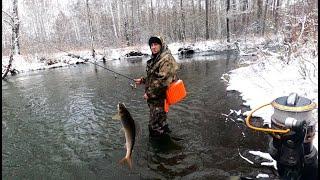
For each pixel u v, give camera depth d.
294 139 3.48
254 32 36.09
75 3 55.12
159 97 6.38
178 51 32.91
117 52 31.95
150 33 45.84
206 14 43.34
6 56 26.27
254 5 42.03
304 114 3.45
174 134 6.61
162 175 4.99
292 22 11.21
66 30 55.28
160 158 5.56
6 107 10.54
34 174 5.43
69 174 5.34
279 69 11.05
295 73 9.80
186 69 17.31
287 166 3.62
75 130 7.57
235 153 5.56
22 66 22.72
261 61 12.14
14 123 8.51
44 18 57.47
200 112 8.09
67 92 12.59
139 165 5.37
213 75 14.21
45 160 5.96
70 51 31.67
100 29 48.75
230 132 6.57
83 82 14.95
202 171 5.00
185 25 46.94
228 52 30.19
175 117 7.75
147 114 8.34
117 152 6.05
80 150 6.30
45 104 10.67
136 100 10.09
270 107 7.55
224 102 8.94
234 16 42.88
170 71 6.18
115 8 50.69
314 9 10.23
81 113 9.11
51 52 26.00
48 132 7.57
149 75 6.35
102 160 5.75
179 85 6.23
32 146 6.71
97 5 51.28
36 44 27.12
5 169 5.66
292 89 8.24
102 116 8.61
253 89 9.75
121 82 14.06
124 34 44.97
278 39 13.75
